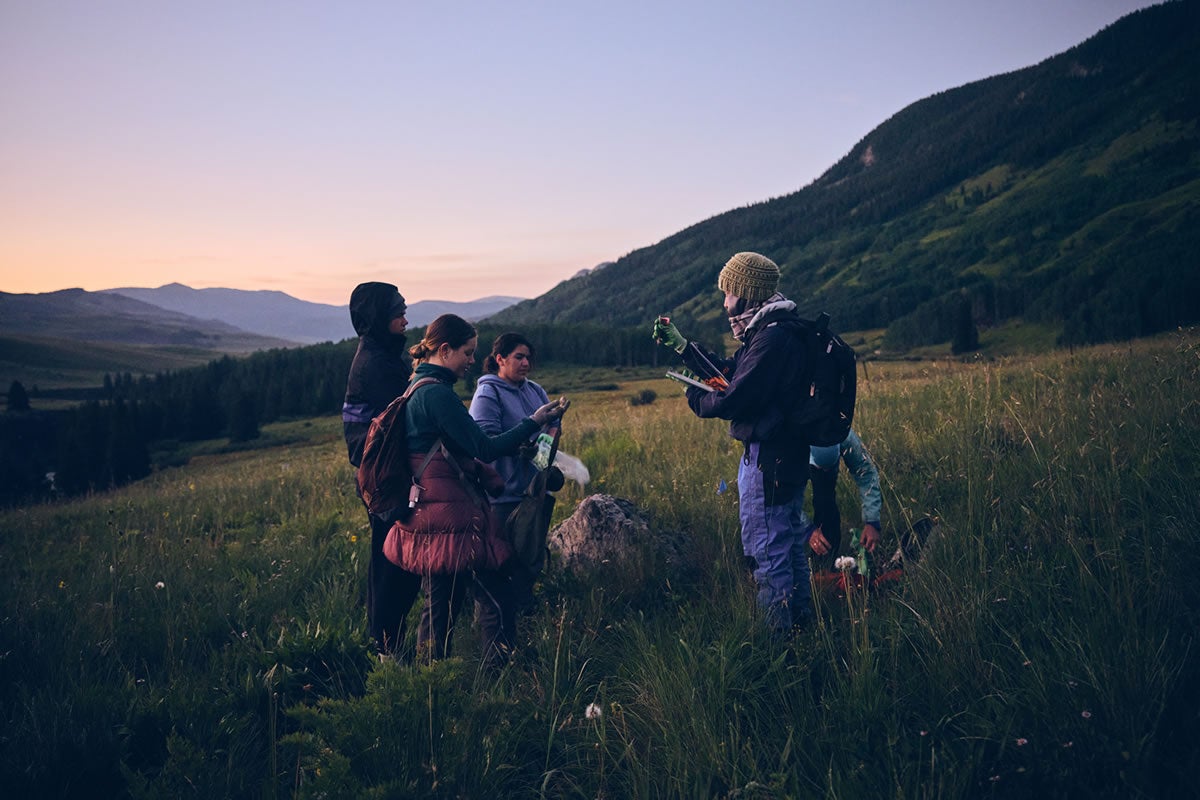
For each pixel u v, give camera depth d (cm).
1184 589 244
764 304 308
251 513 785
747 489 306
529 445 344
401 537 298
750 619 289
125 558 543
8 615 396
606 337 17725
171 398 13962
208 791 215
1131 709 193
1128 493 328
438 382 301
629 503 454
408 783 206
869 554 345
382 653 322
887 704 226
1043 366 866
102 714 266
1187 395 459
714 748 214
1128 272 13938
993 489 370
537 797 226
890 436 570
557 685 274
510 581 317
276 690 290
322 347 19588
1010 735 201
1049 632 236
